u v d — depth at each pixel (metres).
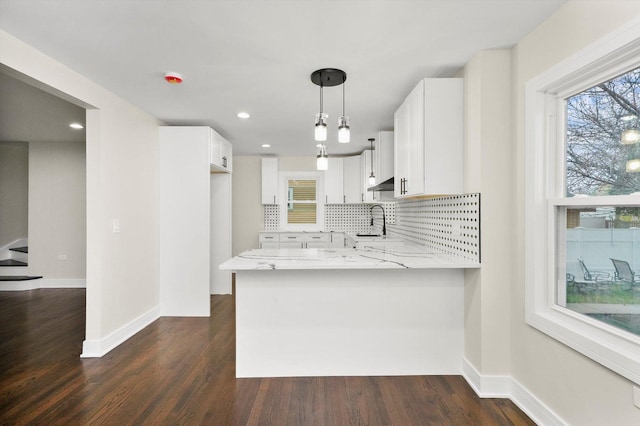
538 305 1.87
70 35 1.93
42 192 5.09
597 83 1.57
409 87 2.71
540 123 1.86
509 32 1.91
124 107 3.04
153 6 1.65
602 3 1.44
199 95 2.91
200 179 3.76
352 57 2.19
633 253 1.43
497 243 2.13
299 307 2.40
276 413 1.95
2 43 1.89
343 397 2.12
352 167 5.53
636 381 1.30
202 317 3.74
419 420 1.89
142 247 3.39
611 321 1.53
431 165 2.32
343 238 5.68
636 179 1.41
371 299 2.41
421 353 2.43
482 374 2.14
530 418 1.91
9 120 3.79
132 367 2.52
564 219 1.80
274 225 6.05
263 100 3.02
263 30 1.87
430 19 1.77
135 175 3.25
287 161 6.04
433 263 2.16
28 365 2.55
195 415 1.93
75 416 1.92
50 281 5.10
